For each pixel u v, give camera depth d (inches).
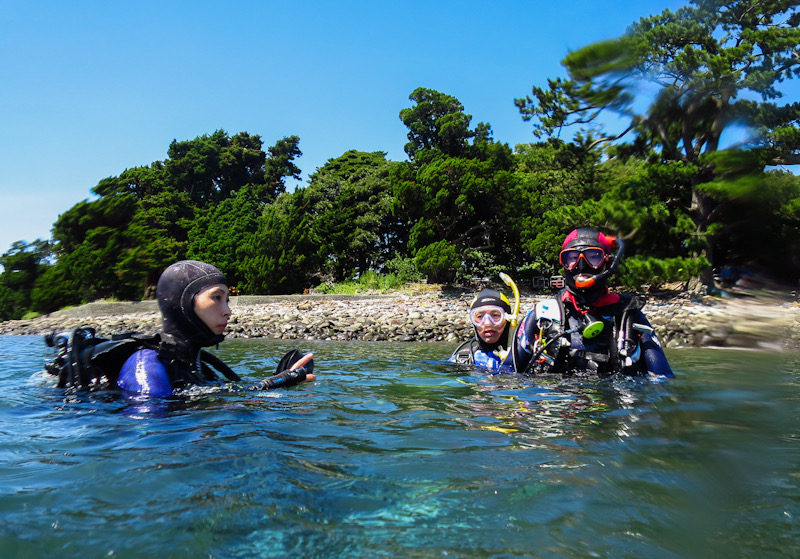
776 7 688.4
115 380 136.5
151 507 61.1
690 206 768.3
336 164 1684.3
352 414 115.2
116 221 978.7
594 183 914.7
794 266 592.1
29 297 916.0
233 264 1175.0
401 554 50.7
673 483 70.2
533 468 76.5
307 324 608.4
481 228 1064.8
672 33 658.2
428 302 811.4
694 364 215.3
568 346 166.7
